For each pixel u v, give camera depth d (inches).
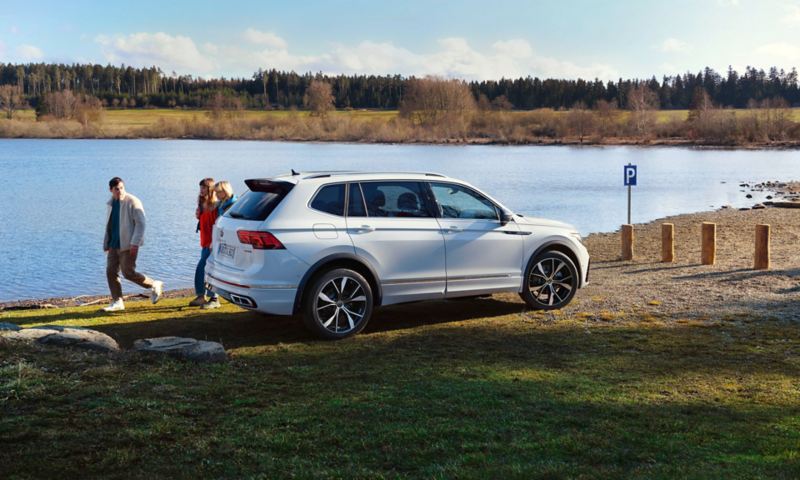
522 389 234.8
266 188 321.1
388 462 168.4
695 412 213.9
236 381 235.9
